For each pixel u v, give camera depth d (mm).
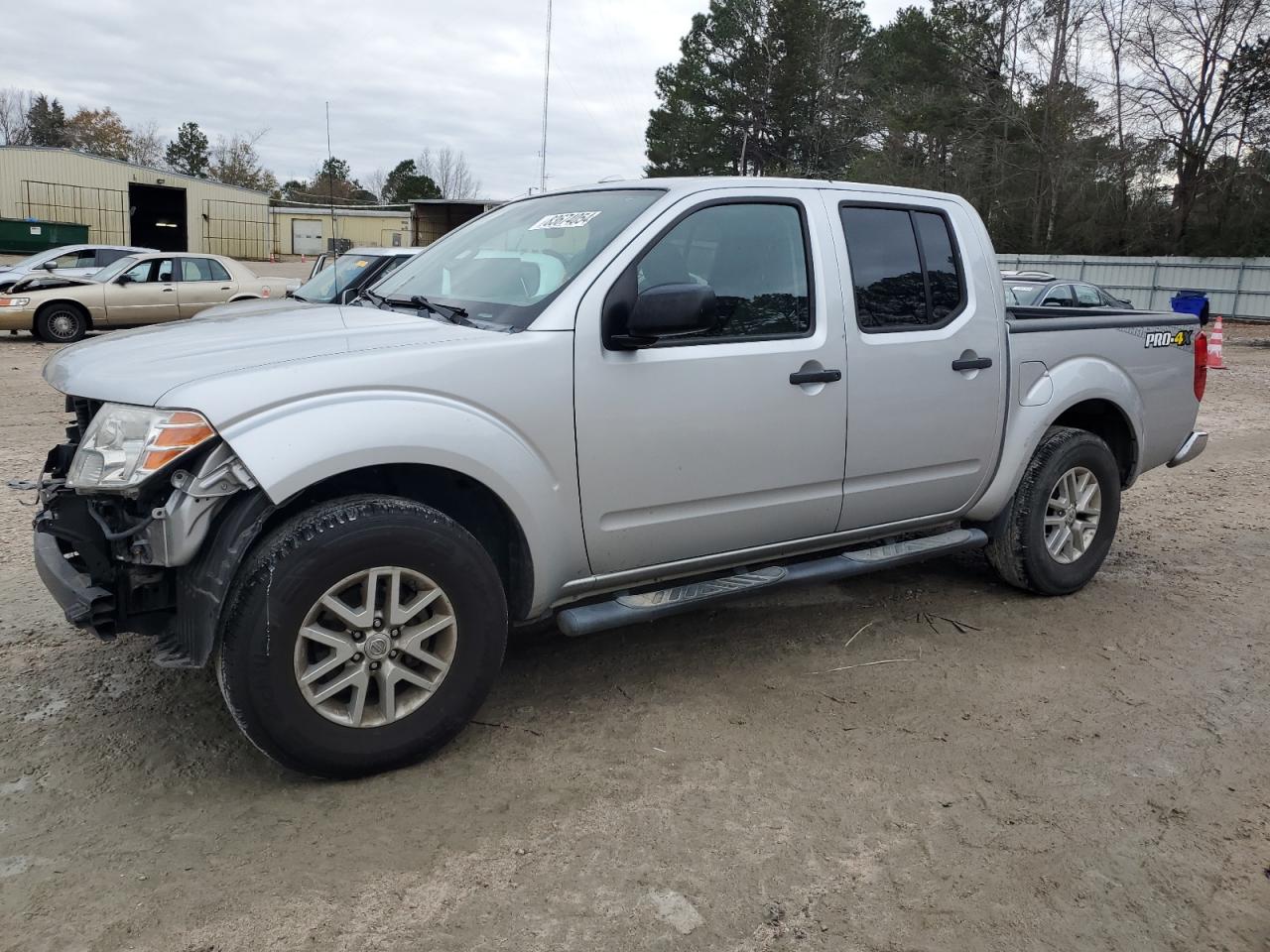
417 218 37938
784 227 3811
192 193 47969
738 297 3658
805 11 46844
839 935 2441
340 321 3471
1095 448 4836
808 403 3762
